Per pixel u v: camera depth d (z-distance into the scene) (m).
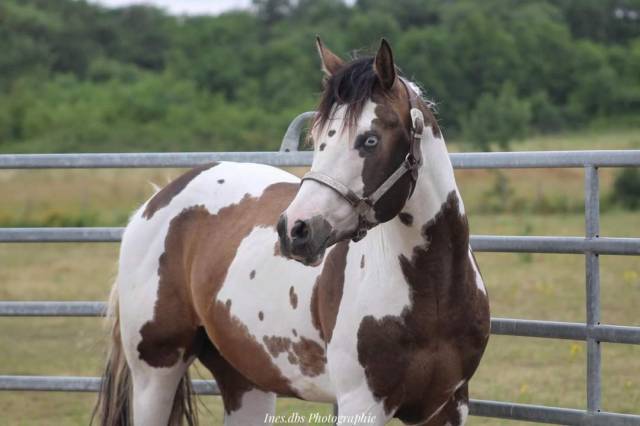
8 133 49.41
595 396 6.04
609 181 34.72
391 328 4.82
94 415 6.60
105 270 19.22
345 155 4.52
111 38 69.56
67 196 34.28
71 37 67.31
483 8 62.66
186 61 58.72
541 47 57.50
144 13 73.25
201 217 6.08
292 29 63.44
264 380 5.62
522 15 62.88
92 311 7.37
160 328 6.11
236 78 56.03
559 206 30.39
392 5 64.38
